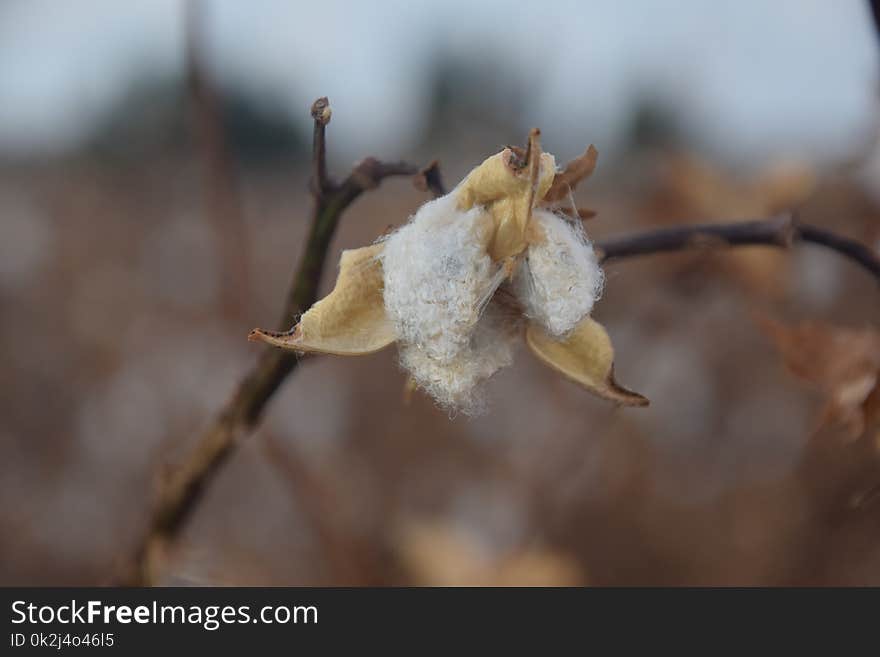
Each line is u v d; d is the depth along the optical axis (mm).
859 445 995
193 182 2158
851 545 1013
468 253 438
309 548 983
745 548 1034
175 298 1652
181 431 1298
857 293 809
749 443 1107
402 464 1126
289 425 1188
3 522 1193
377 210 1525
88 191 2207
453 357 438
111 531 1199
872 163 661
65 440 1327
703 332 1039
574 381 446
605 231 912
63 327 1591
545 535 862
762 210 729
